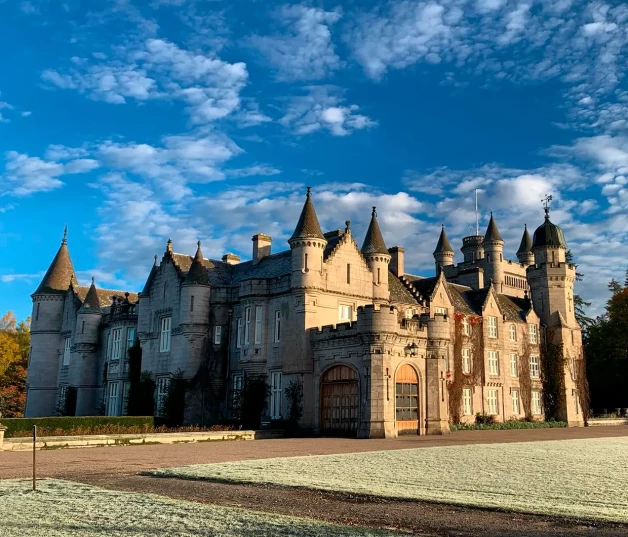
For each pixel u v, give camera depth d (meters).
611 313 70.19
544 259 62.09
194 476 17.19
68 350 64.00
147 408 50.56
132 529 10.51
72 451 27.36
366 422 36.16
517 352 57.09
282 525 10.80
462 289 59.25
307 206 43.19
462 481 15.98
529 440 33.56
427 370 39.78
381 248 46.88
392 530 10.55
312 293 41.56
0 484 15.95
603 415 65.44
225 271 52.59
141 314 54.00
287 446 29.34
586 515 11.58
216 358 47.06
